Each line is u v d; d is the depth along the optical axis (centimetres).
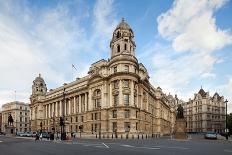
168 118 16138
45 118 13725
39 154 2286
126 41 8844
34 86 15025
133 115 8062
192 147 3153
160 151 2502
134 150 2623
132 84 8244
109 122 8331
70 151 2577
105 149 2773
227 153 2342
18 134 9456
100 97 9012
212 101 16112
